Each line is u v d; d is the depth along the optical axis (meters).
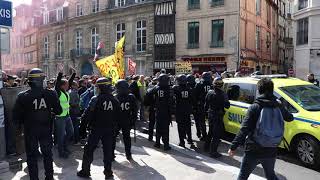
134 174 6.20
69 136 7.50
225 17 25.42
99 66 11.41
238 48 24.86
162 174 6.21
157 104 7.94
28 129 5.25
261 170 6.41
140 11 30.69
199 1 26.80
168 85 7.93
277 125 4.13
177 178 5.99
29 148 5.27
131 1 31.69
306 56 24.53
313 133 6.45
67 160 7.09
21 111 5.22
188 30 27.53
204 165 6.76
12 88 7.11
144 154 7.62
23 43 53.34
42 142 5.33
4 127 6.60
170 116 7.99
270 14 34.31
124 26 32.69
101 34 34.97
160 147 8.30
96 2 35.81
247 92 8.30
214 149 7.34
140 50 31.30
